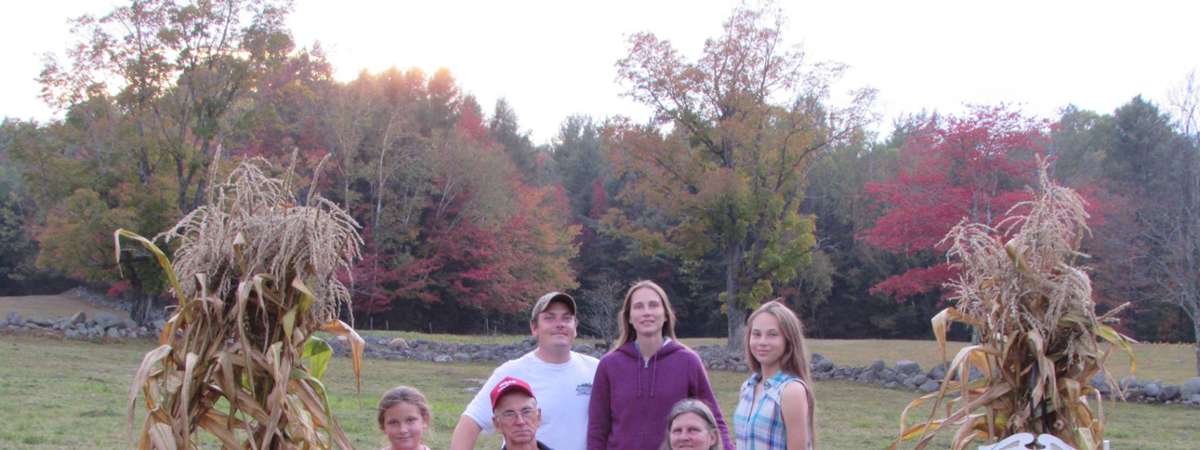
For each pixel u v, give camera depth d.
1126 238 24.73
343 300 4.87
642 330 4.98
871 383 24.14
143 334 29.59
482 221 46.00
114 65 29.20
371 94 49.28
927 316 49.84
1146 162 39.00
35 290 56.19
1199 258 22.69
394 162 45.59
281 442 4.68
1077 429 5.00
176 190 30.30
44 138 29.78
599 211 58.06
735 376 26.00
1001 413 5.23
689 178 29.75
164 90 29.84
